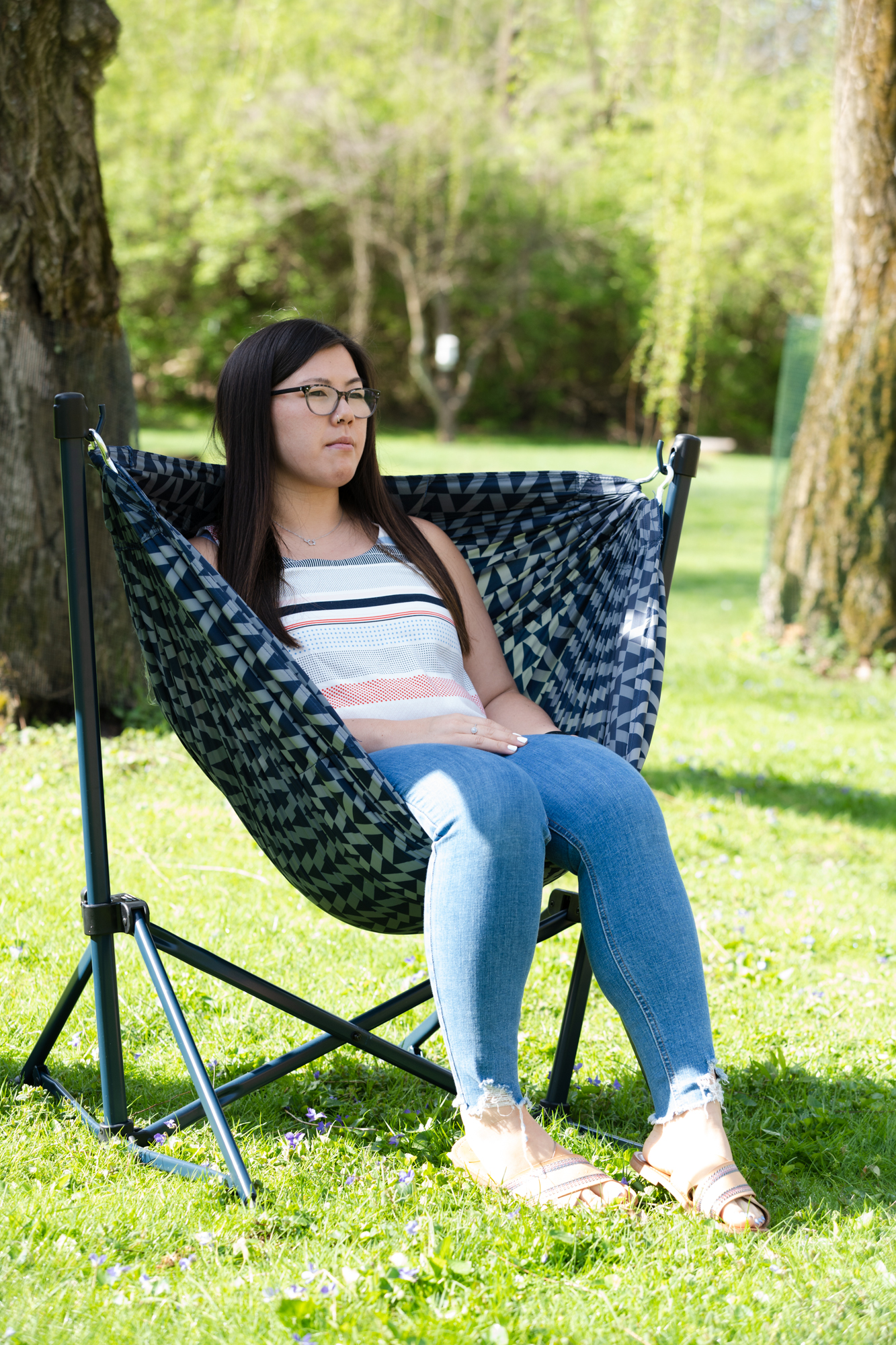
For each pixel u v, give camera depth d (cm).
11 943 301
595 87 1557
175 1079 239
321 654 217
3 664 501
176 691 213
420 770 197
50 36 457
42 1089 229
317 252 2956
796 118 2614
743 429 3394
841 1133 231
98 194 491
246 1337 160
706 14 948
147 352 2862
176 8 1934
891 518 743
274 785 202
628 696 225
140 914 208
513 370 3391
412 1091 239
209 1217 188
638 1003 195
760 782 519
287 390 222
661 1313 168
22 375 484
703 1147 190
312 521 233
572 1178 189
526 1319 166
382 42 2367
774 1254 182
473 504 250
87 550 200
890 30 689
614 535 246
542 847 190
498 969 187
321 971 299
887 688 718
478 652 244
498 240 2842
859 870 425
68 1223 185
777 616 780
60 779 450
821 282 2736
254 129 2288
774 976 312
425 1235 183
